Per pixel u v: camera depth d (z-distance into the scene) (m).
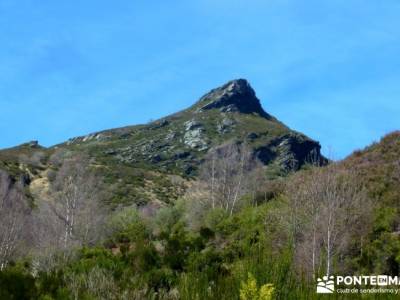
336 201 19.08
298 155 118.88
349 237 18.05
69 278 11.47
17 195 56.50
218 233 26.14
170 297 10.47
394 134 32.72
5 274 10.61
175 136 132.75
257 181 44.53
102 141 136.38
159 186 90.19
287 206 21.83
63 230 40.62
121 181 86.62
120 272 12.05
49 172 80.00
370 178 26.64
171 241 15.47
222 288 8.16
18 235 39.34
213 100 153.88
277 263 8.10
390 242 18.62
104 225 42.53
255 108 161.00
